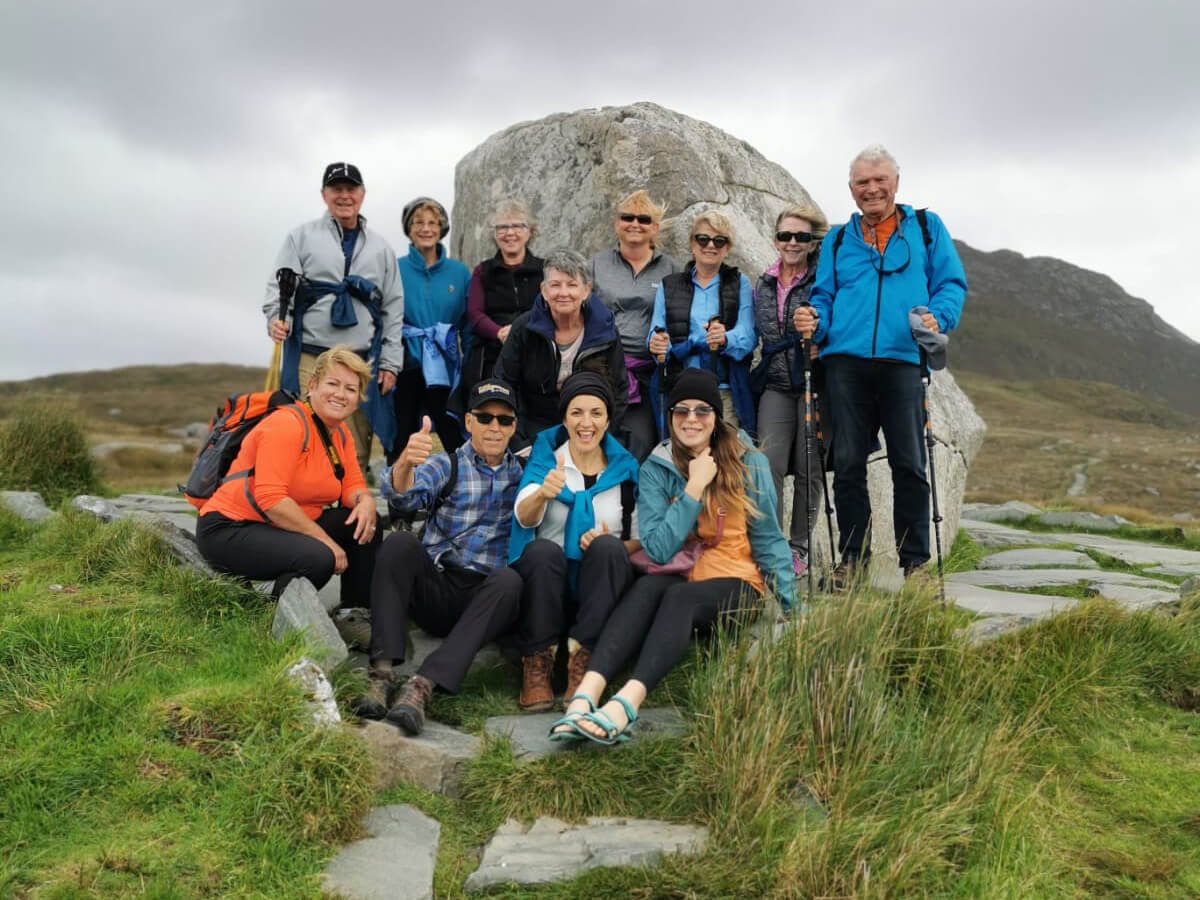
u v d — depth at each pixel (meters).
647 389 6.29
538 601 4.56
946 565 8.21
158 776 3.64
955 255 5.61
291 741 3.81
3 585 5.32
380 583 4.57
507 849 3.67
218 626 4.79
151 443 38.69
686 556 4.73
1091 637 5.32
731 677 4.15
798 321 5.61
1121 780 4.47
